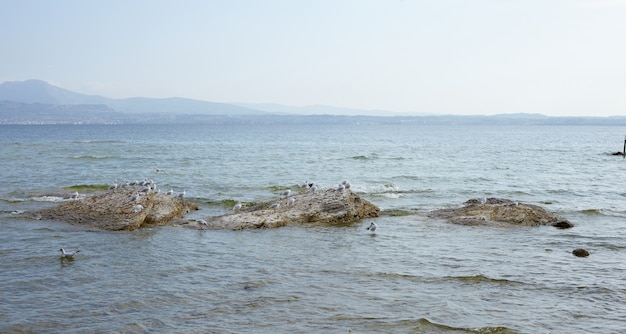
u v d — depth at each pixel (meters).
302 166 53.09
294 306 14.27
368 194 34.31
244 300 14.69
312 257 19.08
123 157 63.59
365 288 15.75
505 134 188.25
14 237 21.48
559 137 157.00
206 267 17.75
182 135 161.00
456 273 17.22
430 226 24.33
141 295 15.04
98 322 13.15
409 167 53.00
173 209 25.78
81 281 16.22
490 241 21.55
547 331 12.81
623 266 18.09
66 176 43.06
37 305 14.21
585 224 25.11
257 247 20.45
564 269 17.73
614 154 74.94
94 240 21.20
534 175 46.75
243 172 46.94
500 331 12.80
